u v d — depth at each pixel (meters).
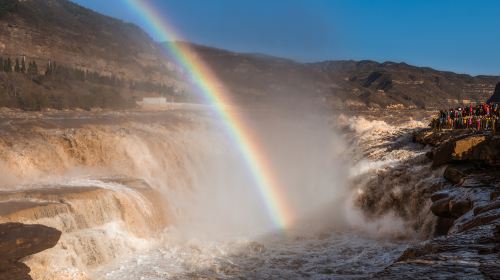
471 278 7.11
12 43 176.00
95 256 21.75
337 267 21.59
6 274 14.90
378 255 23.02
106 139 35.06
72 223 21.91
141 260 22.67
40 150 30.64
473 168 23.88
